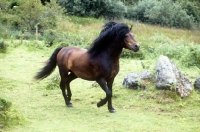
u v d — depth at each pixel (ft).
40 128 19.19
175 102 24.21
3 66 38.40
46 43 52.37
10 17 67.87
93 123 20.29
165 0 105.09
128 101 25.11
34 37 62.34
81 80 32.14
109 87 22.67
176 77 25.79
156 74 26.61
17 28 68.44
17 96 26.81
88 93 27.55
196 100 24.59
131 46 20.92
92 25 80.79
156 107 23.61
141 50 44.88
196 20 112.78
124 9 101.50
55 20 67.21
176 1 116.67
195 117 21.81
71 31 68.85
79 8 96.63
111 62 21.62
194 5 118.42
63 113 22.30
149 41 57.93
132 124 20.20
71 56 23.38
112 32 21.13
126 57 44.34
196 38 70.28
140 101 24.90
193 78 31.35
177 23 100.42
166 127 19.85
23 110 22.81
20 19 66.49
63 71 23.94
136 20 105.70
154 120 21.08
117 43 21.27
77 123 20.27
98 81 21.94
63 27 70.90
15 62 40.78
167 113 22.66
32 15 65.82
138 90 26.73
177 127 19.89
